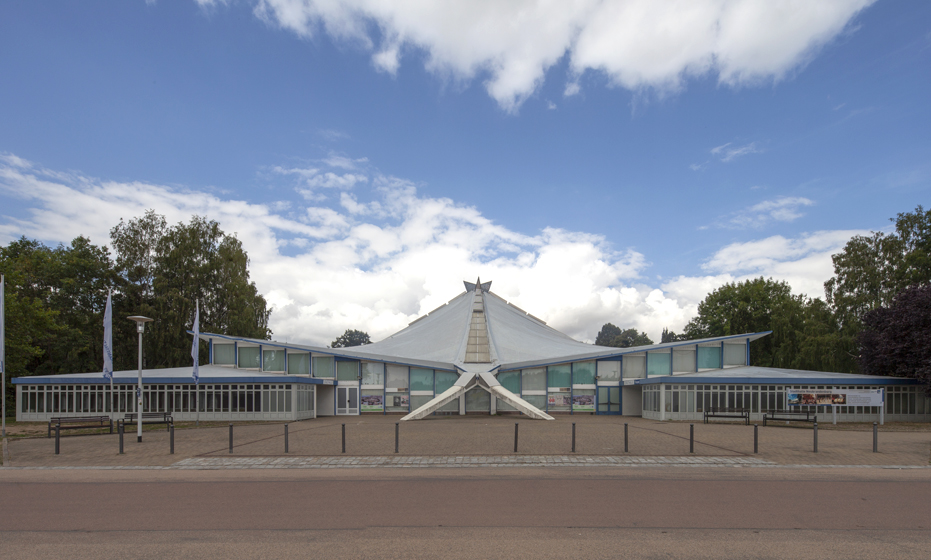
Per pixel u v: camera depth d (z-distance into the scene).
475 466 12.84
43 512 8.84
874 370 32.25
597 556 6.66
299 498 9.70
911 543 7.19
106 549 6.98
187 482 11.27
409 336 44.16
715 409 28.45
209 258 49.16
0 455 15.41
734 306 58.62
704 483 10.91
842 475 11.85
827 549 6.94
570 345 40.81
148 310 45.19
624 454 14.44
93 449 16.48
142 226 48.09
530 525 7.95
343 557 6.64
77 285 44.38
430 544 7.11
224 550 6.91
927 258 39.69
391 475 11.84
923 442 17.75
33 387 29.12
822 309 46.31
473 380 31.58
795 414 26.25
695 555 6.70
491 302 50.88
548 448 15.57
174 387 29.28
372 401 34.34
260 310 49.81
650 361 34.22
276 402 29.05
